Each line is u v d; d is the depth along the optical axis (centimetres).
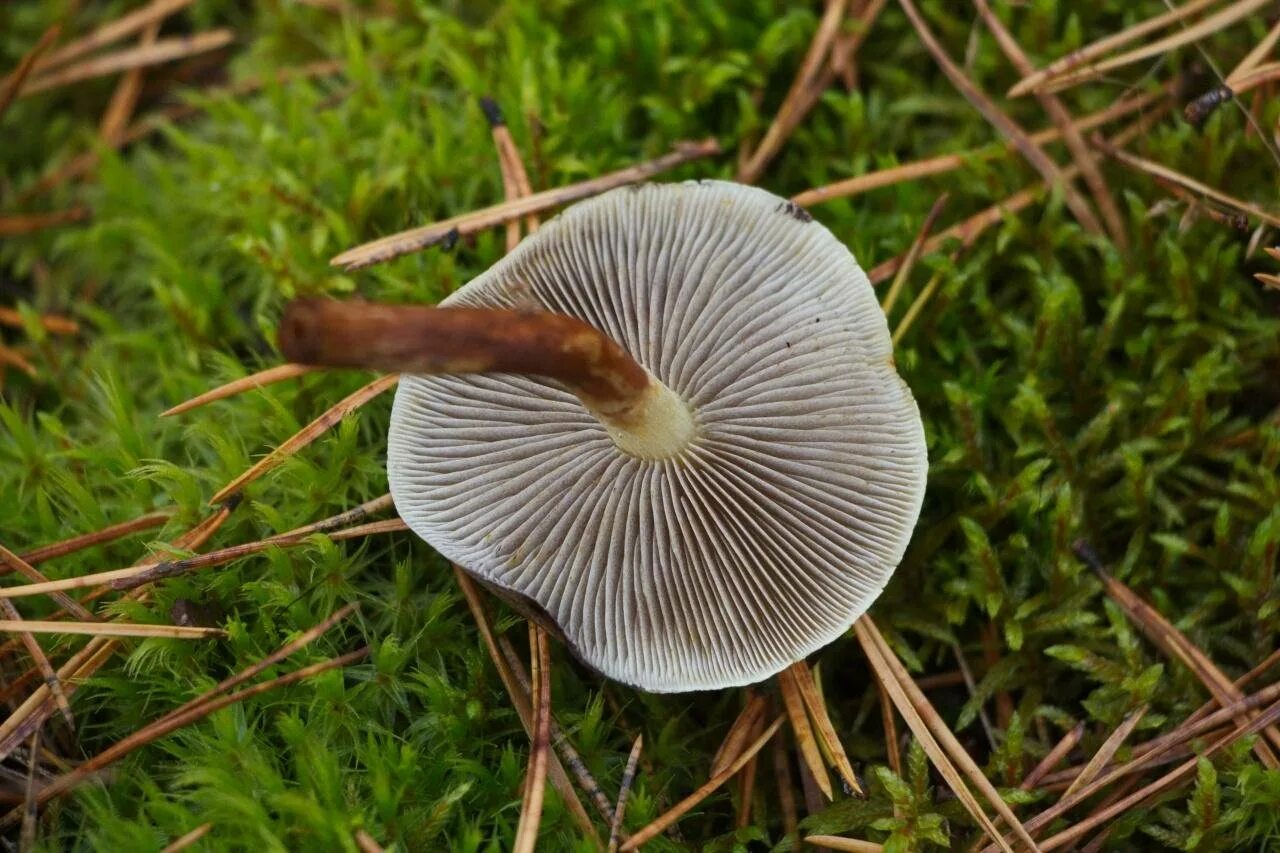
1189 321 33
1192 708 32
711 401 31
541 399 32
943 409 33
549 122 34
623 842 31
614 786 32
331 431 33
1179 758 31
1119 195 34
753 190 31
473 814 31
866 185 34
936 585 33
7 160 37
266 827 30
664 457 31
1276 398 33
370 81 35
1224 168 33
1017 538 32
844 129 35
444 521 32
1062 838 31
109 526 33
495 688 32
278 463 32
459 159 34
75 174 37
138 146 37
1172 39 33
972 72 34
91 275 36
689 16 35
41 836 31
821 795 32
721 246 31
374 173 35
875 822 31
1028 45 34
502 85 35
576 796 31
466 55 35
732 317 31
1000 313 33
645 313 31
